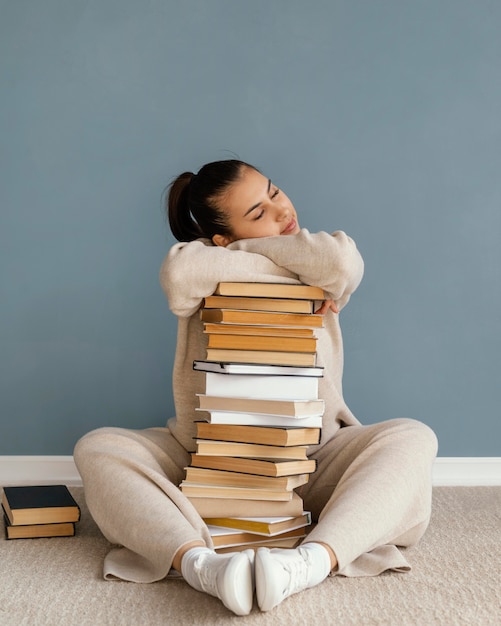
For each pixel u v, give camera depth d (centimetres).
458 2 252
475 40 253
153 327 246
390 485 159
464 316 252
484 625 132
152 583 150
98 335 246
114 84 246
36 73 244
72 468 244
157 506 155
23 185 243
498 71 253
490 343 253
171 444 190
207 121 247
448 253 252
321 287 173
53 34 244
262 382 167
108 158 246
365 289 250
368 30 251
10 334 243
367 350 250
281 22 249
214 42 248
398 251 251
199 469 167
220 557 136
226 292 169
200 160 247
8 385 243
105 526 161
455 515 208
